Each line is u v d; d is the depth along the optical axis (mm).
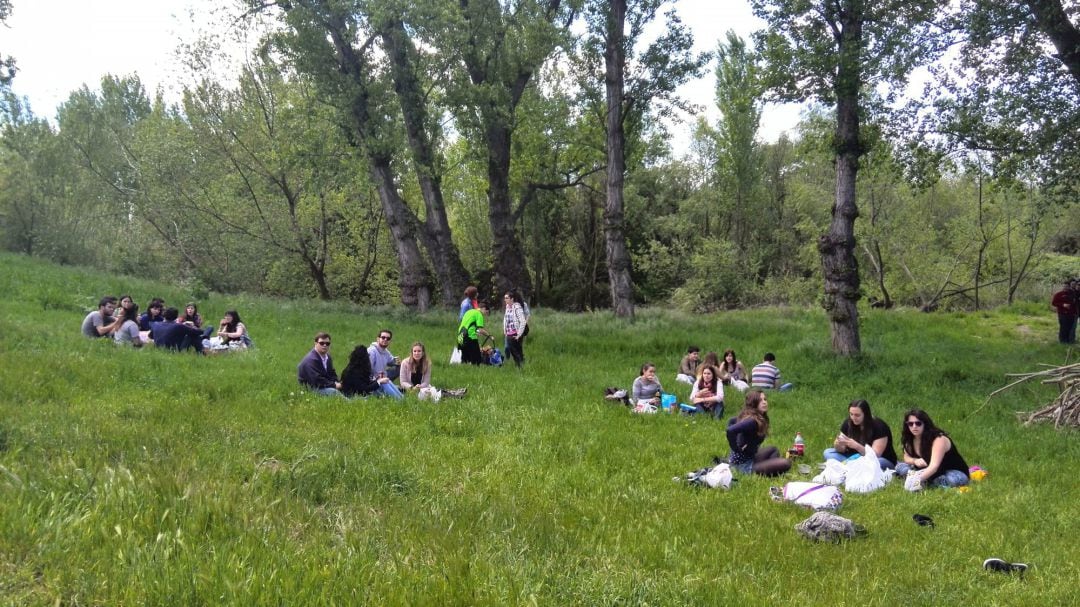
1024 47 15555
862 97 16297
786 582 5426
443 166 26906
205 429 7754
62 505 4691
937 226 34344
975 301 29672
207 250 29406
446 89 23812
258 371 12086
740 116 38406
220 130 27625
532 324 22234
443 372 14055
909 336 21641
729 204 40250
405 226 24547
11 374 9398
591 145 28656
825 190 33969
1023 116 15781
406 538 5164
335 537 4996
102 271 28531
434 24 21656
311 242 31406
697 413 12367
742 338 21078
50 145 29766
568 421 10719
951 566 5980
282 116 23719
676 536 6133
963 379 16234
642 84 23484
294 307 22812
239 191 29125
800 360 17562
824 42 15508
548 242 43344
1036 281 31438
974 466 9352
